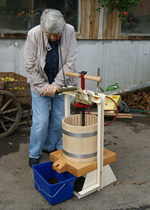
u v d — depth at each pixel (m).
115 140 3.92
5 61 4.70
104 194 2.54
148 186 2.70
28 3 4.73
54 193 2.32
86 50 5.63
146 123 4.74
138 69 6.66
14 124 3.93
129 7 5.67
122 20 5.66
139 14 6.27
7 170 3.01
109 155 2.58
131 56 6.42
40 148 3.03
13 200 2.46
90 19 5.48
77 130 2.31
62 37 2.61
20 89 3.97
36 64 2.67
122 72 6.37
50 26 2.27
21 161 3.22
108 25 5.77
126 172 2.97
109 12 5.54
